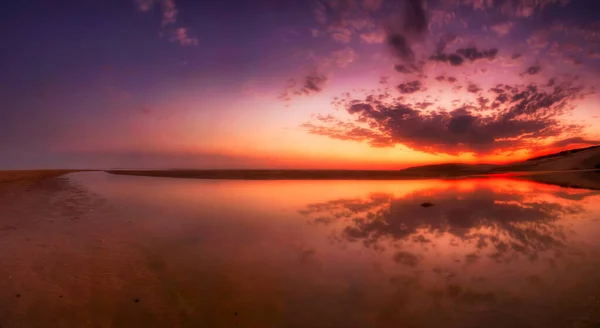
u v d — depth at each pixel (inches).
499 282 222.7
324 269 249.1
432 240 325.4
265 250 293.7
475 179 1099.9
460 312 184.5
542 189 749.3
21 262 255.0
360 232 358.6
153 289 212.4
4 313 181.0
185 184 908.6
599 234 335.9
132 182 957.8
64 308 187.5
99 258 267.1
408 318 179.5
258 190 760.3
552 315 178.9
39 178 967.6
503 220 411.8
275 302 197.3
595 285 212.5
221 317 179.9
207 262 262.4
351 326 172.1
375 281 227.1
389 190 762.2
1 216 413.4
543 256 272.2
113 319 177.3
